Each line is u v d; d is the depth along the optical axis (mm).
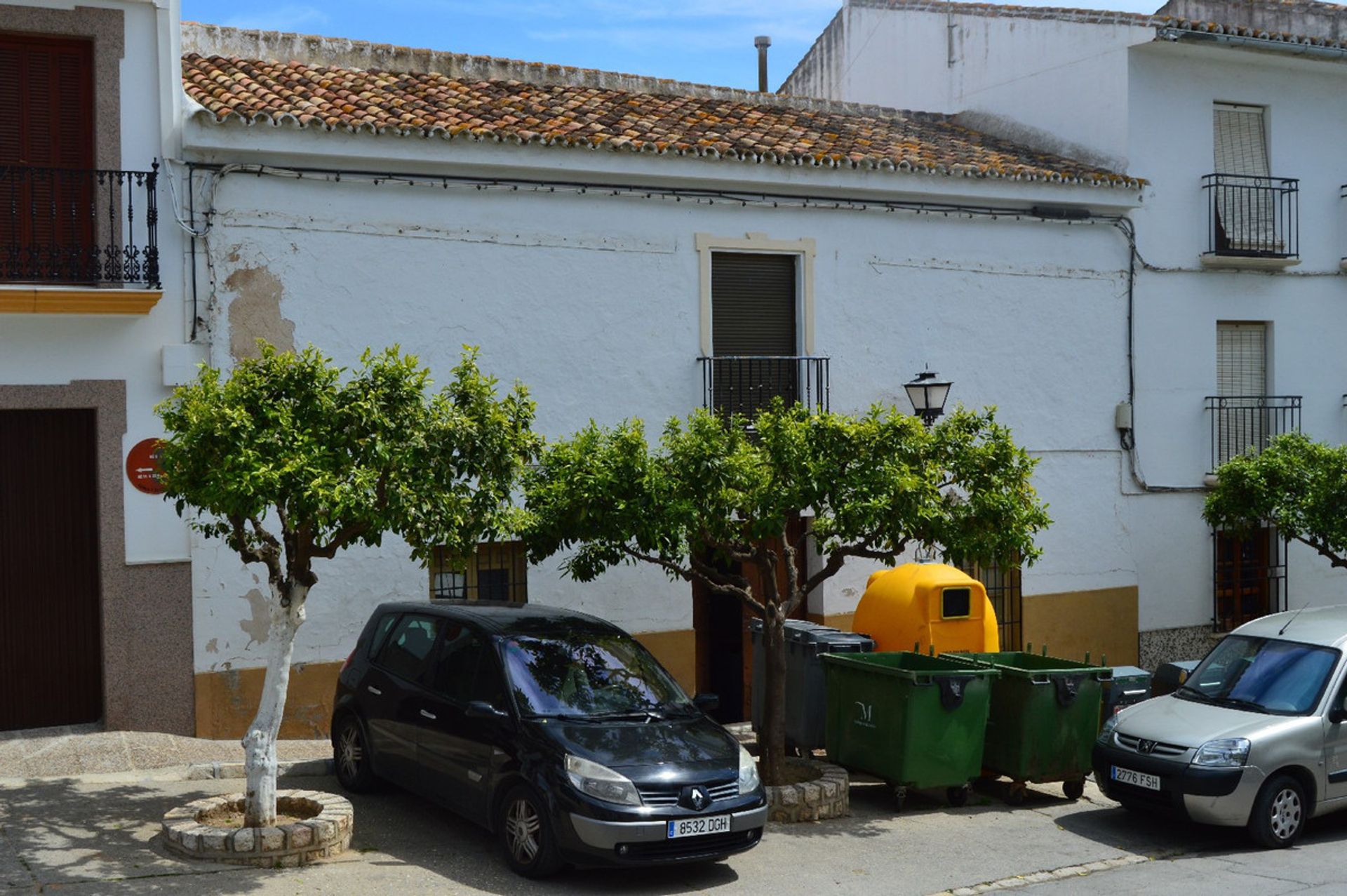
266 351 8477
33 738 11023
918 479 10008
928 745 10500
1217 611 16891
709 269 13836
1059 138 17109
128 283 11188
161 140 11430
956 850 9578
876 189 14547
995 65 18172
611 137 13219
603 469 9945
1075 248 15914
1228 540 17094
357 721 10297
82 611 11562
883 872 8953
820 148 14578
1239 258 16703
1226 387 17219
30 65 11312
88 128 11445
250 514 7832
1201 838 10141
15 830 8828
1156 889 8672
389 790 10375
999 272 15414
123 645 11258
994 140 17531
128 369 11266
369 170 12195
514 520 9195
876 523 10102
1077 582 15898
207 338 11531
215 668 11586
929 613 12273
